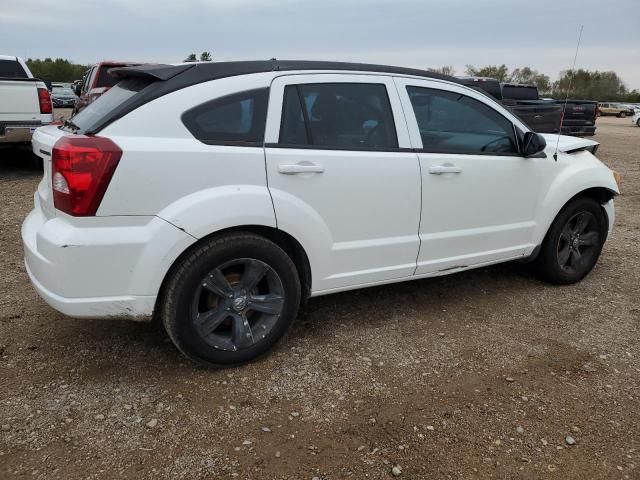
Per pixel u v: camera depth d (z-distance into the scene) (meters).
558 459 2.60
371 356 3.45
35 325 3.67
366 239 3.51
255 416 2.82
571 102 14.33
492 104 4.08
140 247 2.79
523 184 4.21
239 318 3.19
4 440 2.56
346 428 2.75
